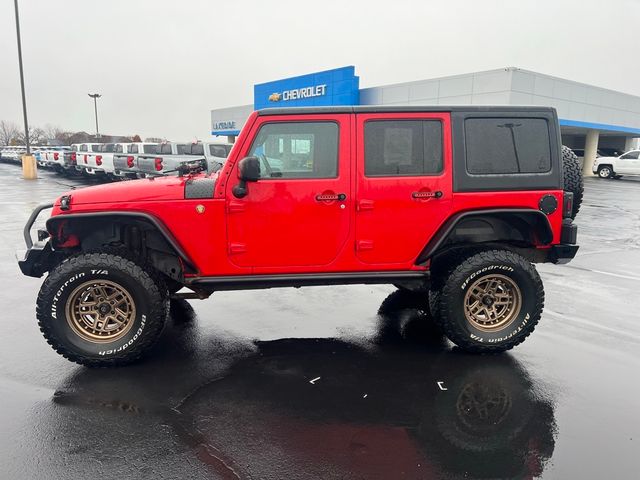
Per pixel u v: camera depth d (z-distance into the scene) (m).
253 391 3.54
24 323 4.86
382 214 4.04
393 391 3.56
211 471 2.64
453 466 2.71
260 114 3.88
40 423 3.09
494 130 4.08
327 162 3.99
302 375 3.80
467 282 4.08
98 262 3.76
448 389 3.59
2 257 7.81
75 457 2.75
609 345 4.41
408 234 4.10
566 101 26.67
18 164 42.94
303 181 3.94
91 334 3.91
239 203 3.91
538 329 4.82
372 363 4.03
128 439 2.93
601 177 31.83
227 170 3.90
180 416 3.19
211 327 4.82
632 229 11.38
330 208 3.99
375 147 4.00
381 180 4.00
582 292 6.12
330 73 29.33
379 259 4.13
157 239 4.08
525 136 4.12
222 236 3.96
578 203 4.63
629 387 3.63
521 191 4.14
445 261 4.32
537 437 3.00
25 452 2.80
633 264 7.80
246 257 4.02
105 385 3.61
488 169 4.11
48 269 4.26
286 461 2.74
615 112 31.34
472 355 4.20
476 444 2.92
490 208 4.12
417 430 3.06
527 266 4.11
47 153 27.66
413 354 4.21
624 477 2.63
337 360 4.08
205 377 3.75
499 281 4.20
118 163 17.20
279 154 3.96
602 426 3.13
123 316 3.93
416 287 4.40
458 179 4.06
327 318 5.09
